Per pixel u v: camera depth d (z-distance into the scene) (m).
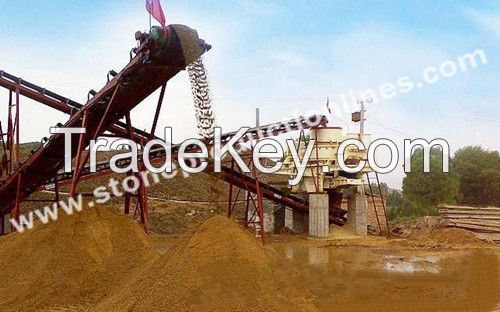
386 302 17.86
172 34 23.77
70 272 18.16
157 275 15.29
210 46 25.33
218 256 14.96
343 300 17.73
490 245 38.62
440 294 19.17
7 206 36.72
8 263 18.89
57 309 16.69
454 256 31.00
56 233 19.45
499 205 80.75
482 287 20.42
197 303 13.77
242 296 14.05
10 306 16.78
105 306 15.38
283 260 17.58
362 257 30.67
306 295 16.12
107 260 19.14
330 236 46.97
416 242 40.69
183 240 16.25
